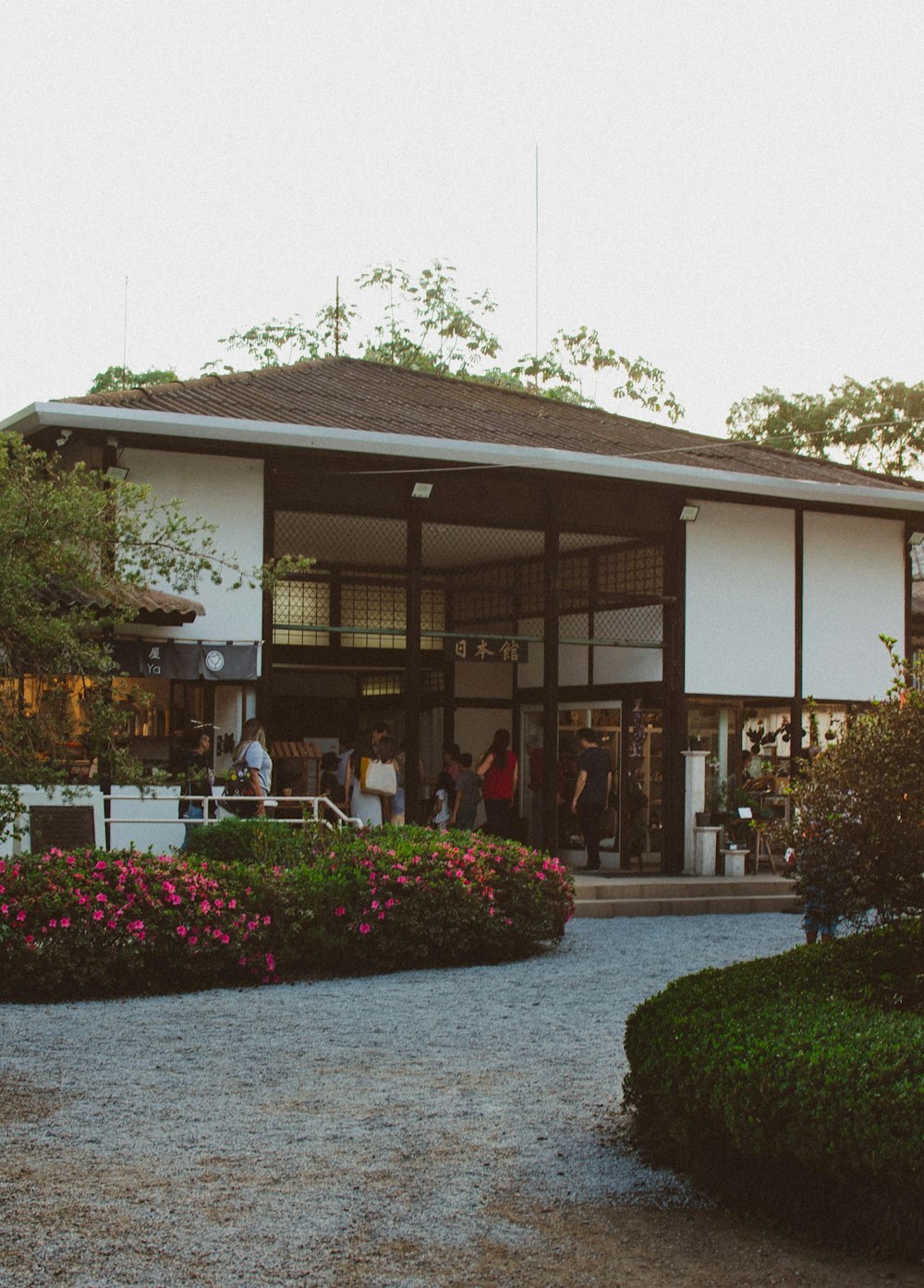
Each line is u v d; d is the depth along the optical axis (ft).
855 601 61.77
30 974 31.78
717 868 56.03
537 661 63.98
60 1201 17.61
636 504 56.75
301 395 57.31
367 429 50.29
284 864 39.68
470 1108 22.41
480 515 53.52
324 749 66.03
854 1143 15.87
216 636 47.67
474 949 37.65
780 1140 16.55
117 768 29.73
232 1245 16.22
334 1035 28.12
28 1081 23.99
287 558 36.22
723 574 58.39
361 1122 21.50
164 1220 17.01
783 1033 18.02
